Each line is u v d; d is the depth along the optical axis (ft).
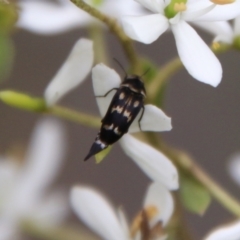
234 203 0.38
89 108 0.57
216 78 0.35
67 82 0.37
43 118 0.42
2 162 0.39
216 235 0.37
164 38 0.58
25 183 0.39
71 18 0.39
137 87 0.36
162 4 0.36
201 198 0.38
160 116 0.36
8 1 0.38
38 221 0.39
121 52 0.55
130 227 0.38
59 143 0.40
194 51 0.36
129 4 0.39
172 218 0.38
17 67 0.58
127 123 0.35
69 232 0.39
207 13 0.36
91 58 0.36
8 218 0.39
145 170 0.36
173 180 0.36
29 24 0.39
